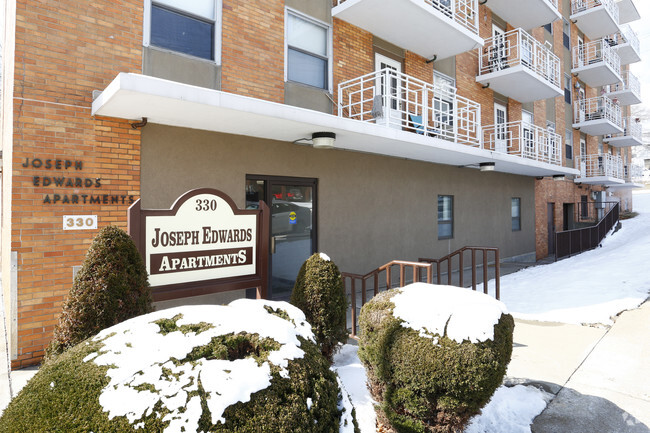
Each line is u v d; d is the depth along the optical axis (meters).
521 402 3.62
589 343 5.20
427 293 3.13
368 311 3.19
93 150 5.14
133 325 1.81
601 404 3.64
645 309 6.62
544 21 14.14
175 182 5.88
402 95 9.71
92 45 5.19
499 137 13.24
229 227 3.72
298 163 7.50
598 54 21.02
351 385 3.74
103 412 1.39
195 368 1.52
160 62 5.82
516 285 9.39
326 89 8.15
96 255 2.64
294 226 7.62
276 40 7.20
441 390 2.65
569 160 19.20
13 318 4.52
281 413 1.50
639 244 13.78
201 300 6.25
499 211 13.59
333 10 8.10
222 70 6.48
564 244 15.13
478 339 2.62
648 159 63.66
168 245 3.36
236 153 6.58
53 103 4.87
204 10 6.39
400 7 7.91
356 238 8.62
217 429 1.38
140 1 5.64
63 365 1.61
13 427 1.46
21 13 4.66
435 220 10.77
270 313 2.15
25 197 4.64
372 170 9.02
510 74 11.71
